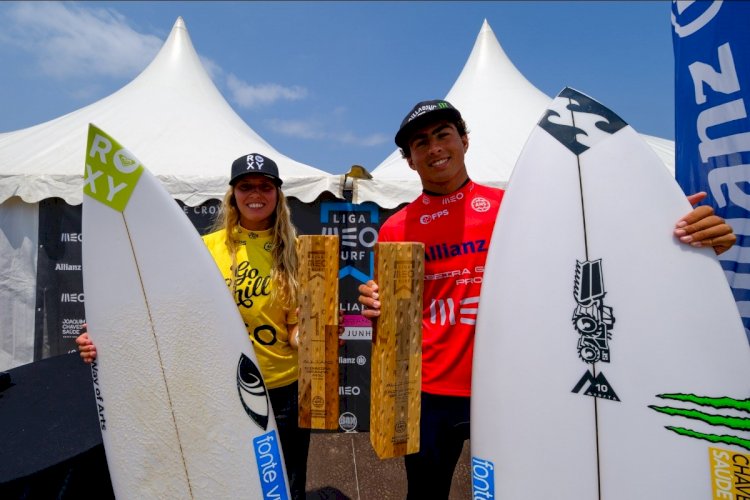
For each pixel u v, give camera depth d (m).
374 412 1.15
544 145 1.32
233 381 1.32
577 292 1.23
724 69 1.21
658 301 1.17
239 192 1.42
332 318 1.19
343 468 2.37
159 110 3.97
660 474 1.13
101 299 1.31
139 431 1.30
